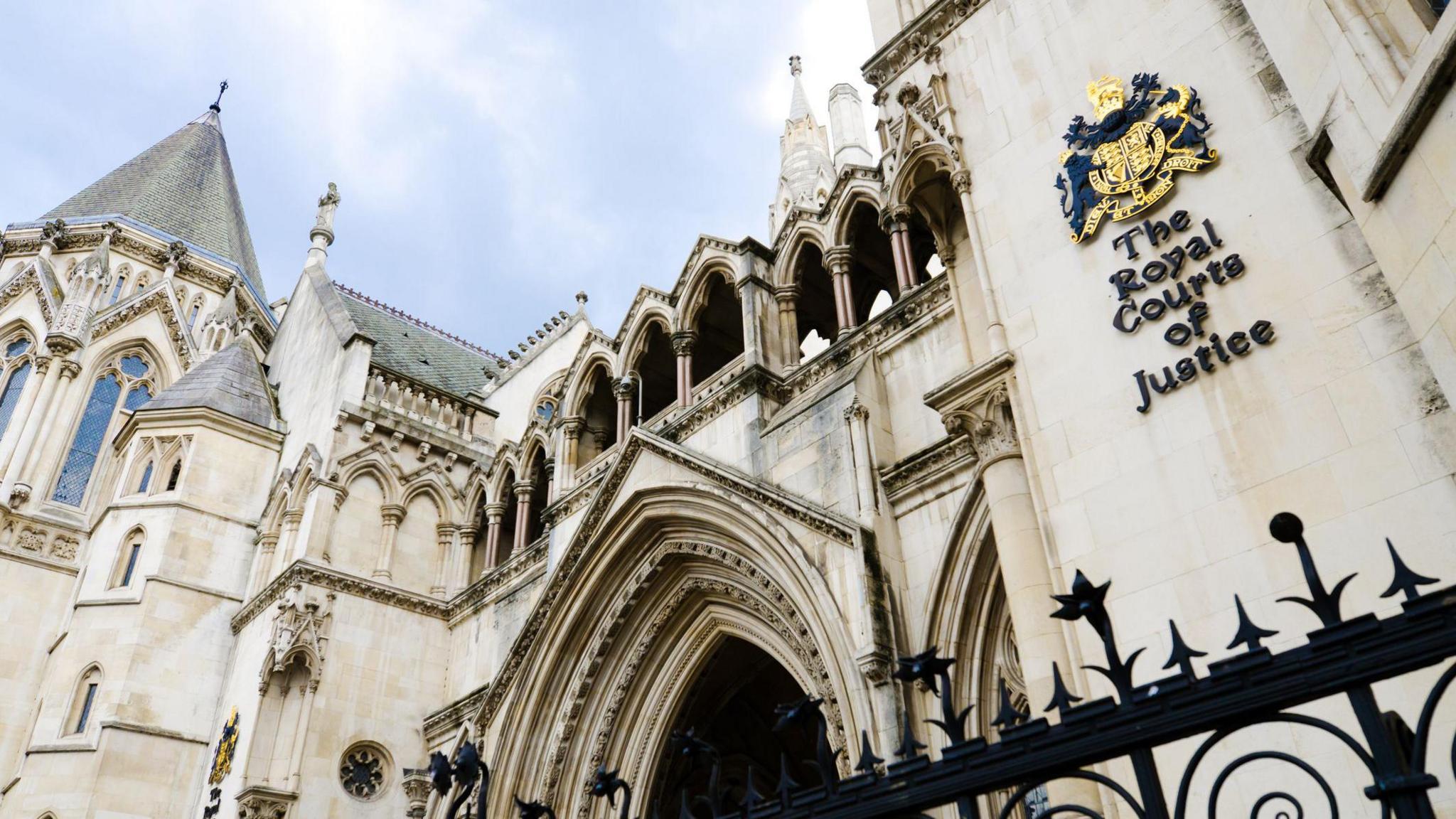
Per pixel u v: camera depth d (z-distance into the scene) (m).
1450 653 3.63
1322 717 8.69
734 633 19.72
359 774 24.53
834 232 21.05
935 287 18.11
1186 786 3.95
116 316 42.44
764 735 25.11
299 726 23.94
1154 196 12.03
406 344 39.34
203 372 33.88
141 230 47.19
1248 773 8.95
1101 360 11.81
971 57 15.82
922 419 17.61
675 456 20.14
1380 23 9.22
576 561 21.67
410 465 29.81
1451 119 8.05
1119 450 11.18
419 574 28.34
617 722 20.73
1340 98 9.58
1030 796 13.30
